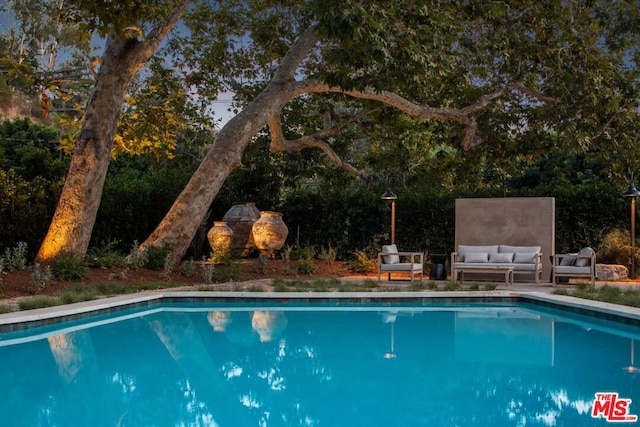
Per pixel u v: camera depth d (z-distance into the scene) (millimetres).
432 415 4117
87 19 10766
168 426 3865
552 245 13664
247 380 5141
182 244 13789
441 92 16641
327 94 17031
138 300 9578
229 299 10336
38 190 14641
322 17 10172
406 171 17672
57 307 8297
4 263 10945
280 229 16469
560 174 17734
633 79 15656
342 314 9305
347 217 18094
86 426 3861
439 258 14344
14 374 5344
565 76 14742
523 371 5469
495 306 10258
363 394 4672
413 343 6887
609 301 9328
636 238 15672
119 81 12602
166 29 12844
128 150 16594
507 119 16625
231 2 16734
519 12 15242
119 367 5637
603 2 15094
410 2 11586
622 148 15375
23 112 35031
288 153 18047
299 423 3953
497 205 14117
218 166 13977
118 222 16984
